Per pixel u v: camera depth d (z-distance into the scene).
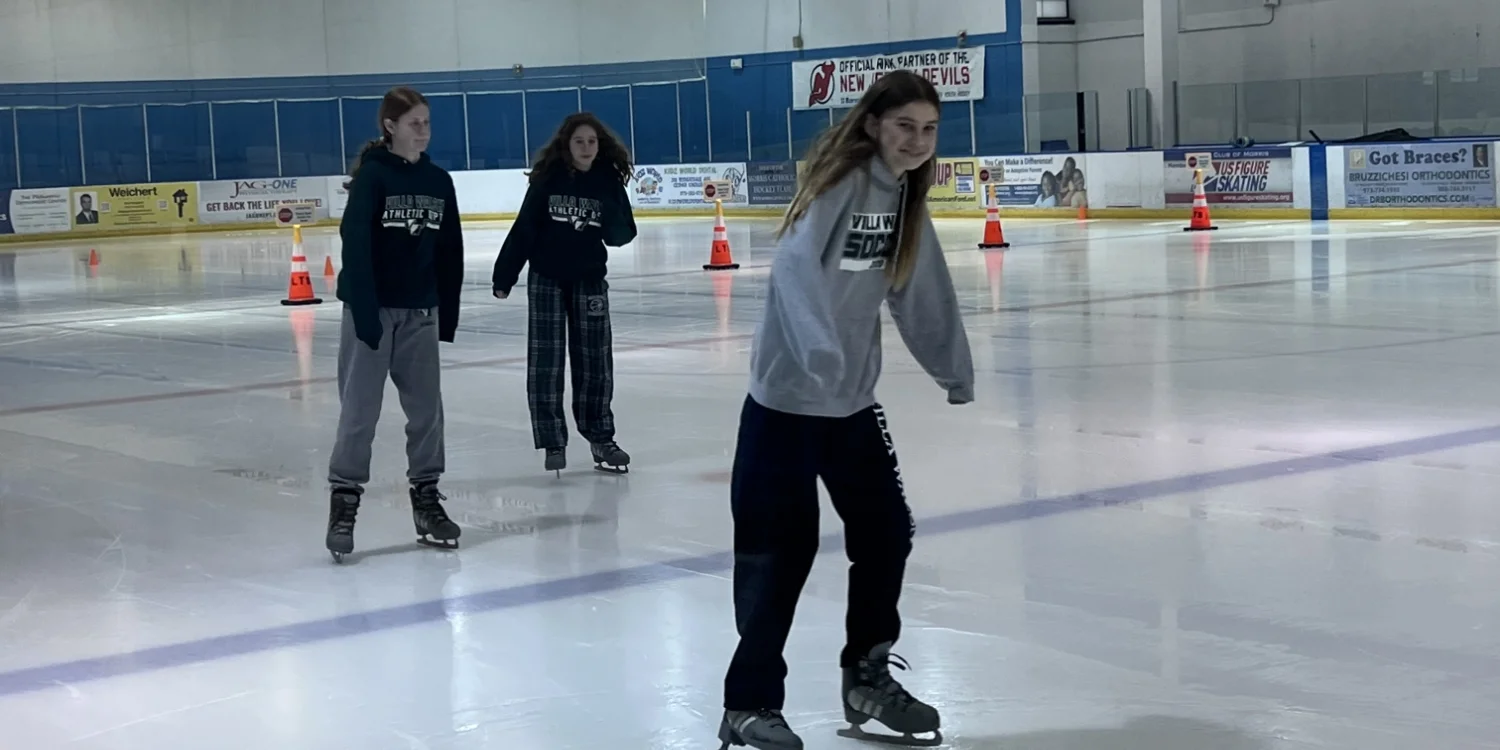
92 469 7.92
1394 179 23.59
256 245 30.25
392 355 5.92
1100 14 33.84
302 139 39.75
